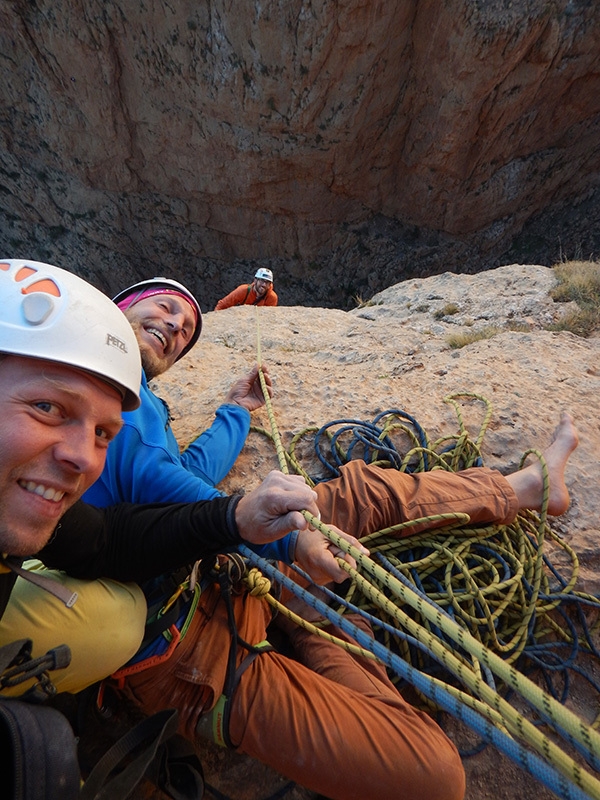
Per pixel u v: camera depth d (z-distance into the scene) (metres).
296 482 1.47
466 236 18.77
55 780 0.88
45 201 20.73
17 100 18.22
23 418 1.00
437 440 2.60
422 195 17.92
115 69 16.64
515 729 1.01
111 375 1.10
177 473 1.73
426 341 4.42
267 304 7.00
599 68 15.02
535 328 4.65
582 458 2.70
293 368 3.46
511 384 3.18
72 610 1.27
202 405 3.06
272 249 20.20
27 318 1.04
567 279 5.32
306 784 1.49
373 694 1.59
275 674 1.58
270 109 15.84
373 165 17.59
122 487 1.74
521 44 13.74
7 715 0.88
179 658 1.57
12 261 1.19
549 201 18.50
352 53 14.43
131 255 21.67
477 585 2.08
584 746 0.93
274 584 1.90
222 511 1.41
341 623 1.37
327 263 20.06
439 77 14.85
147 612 1.53
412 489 2.10
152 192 19.83
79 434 1.05
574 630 2.10
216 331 5.20
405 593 1.27
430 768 1.42
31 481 1.00
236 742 1.53
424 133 16.34
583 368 3.45
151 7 14.76
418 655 1.99
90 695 1.74
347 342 4.60
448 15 13.53
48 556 1.25
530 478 2.24
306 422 2.78
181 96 16.53
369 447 2.49
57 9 15.42
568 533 2.41
